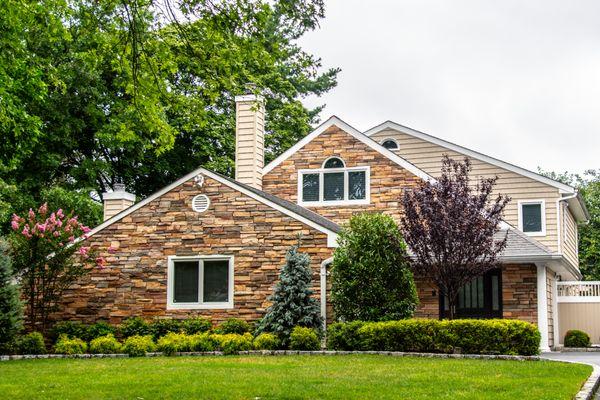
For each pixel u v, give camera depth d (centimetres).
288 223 2019
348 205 2509
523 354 1653
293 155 2594
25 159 3222
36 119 2308
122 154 3575
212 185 2072
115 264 2081
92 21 1359
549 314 2394
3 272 1777
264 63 1342
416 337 1720
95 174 3366
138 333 1995
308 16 1216
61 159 3306
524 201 2947
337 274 1881
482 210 1936
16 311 1780
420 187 1889
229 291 2020
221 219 2055
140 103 1396
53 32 1440
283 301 1886
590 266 4372
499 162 2984
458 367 1398
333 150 2558
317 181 2559
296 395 1046
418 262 1877
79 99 3200
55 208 3055
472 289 2305
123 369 1387
